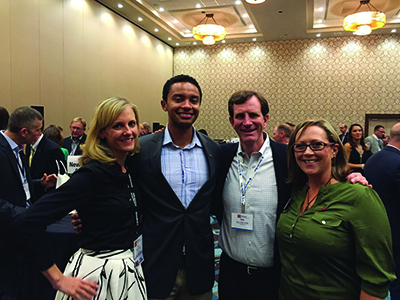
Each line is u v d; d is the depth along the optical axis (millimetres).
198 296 1643
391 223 2545
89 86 7770
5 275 2105
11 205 1904
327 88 10906
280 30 10039
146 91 10516
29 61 6055
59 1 6824
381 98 10477
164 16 9703
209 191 1698
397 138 2668
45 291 2092
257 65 11555
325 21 9891
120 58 9047
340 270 1290
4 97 5551
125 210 1418
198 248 1603
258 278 1669
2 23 5512
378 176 2641
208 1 8516
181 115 1628
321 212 1346
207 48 12102
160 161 1617
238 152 1817
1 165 2219
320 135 1369
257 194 1690
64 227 2107
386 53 10445
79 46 7414
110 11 8602
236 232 1735
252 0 6531
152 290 1525
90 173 1353
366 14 7621
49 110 6543
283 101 11281
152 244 1553
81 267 1343
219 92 11953
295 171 1546
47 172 3381
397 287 2506
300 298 1349
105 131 1440
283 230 1462
